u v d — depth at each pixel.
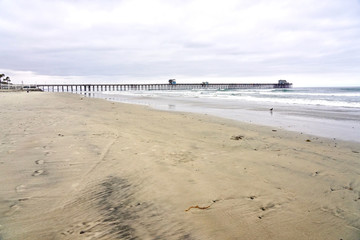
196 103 20.61
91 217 2.41
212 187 3.18
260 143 6.02
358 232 2.29
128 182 3.26
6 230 2.12
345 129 8.40
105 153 4.48
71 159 4.06
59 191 2.93
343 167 4.19
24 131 6.07
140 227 2.26
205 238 2.13
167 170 3.74
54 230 2.17
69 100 20.19
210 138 6.43
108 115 10.49
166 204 2.70
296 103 19.97
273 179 3.55
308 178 3.63
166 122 9.06
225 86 96.50
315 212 2.64
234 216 2.51
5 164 3.70
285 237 2.20
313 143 6.21
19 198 2.71
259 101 22.64
